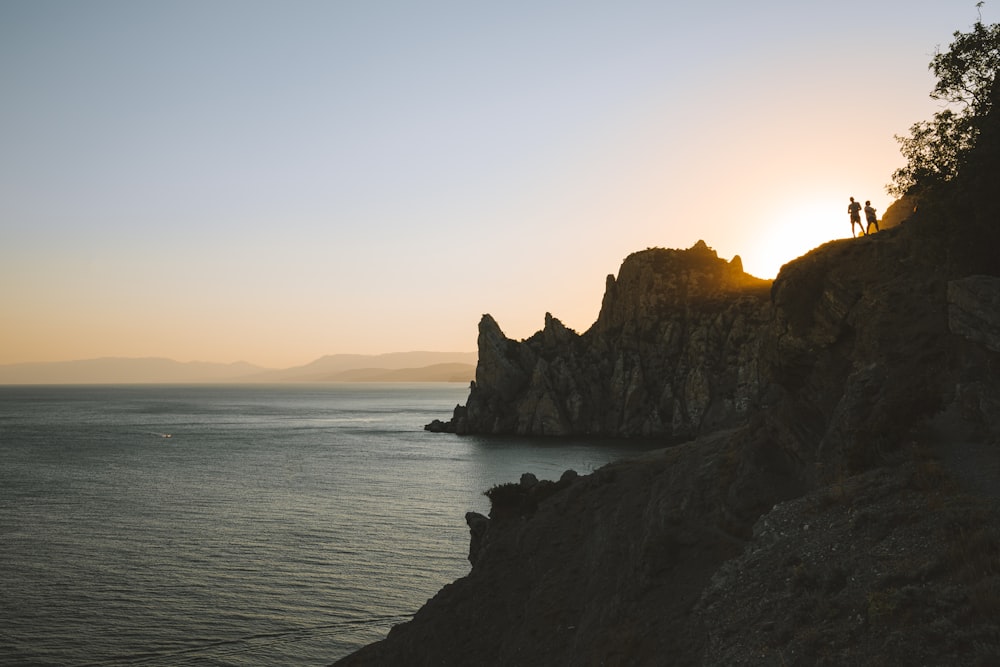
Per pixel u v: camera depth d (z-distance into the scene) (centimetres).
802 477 2470
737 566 1811
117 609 5047
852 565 1490
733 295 18662
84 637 4562
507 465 12769
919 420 1995
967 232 2350
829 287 2828
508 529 4206
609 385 18938
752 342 16388
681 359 17938
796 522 1822
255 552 6550
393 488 10231
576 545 3403
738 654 1445
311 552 6556
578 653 2316
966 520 1433
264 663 4234
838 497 1811
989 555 1309
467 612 3344
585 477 4225
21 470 11981
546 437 18350
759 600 1593
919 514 1546
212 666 4181
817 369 2775
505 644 2980
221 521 7888
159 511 8444
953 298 2005
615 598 2419
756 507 2408
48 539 7000
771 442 2733
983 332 1873
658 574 2364
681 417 17075
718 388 16762
